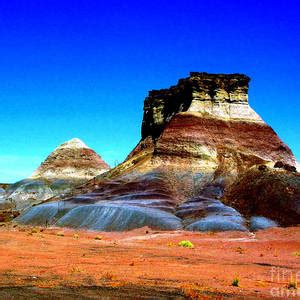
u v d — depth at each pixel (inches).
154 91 4913.9
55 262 983.0
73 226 2573.8
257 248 1557.6
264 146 3860.7
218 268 970.7
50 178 6259.8
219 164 3523.6
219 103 4087.1
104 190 3316.9
